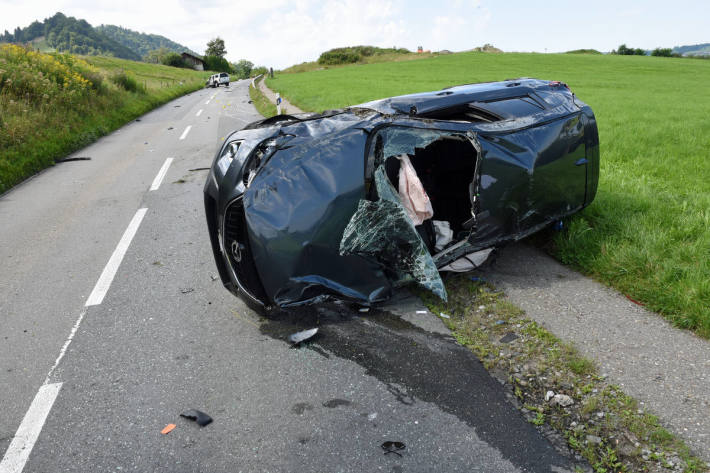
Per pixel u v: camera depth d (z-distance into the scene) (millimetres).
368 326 3523
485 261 4281
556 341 3186
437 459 2346
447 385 2871
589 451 2326
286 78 48812
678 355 2977
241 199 3461
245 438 2574
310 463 2379
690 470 2191
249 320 3744
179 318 3848
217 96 31500
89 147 13227
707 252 4039
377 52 85125
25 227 6484
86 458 2520
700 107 16953
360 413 2695
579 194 4527
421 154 4582
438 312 3643
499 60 57969
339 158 3299
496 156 3732
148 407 2871
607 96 21844
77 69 20141
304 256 3174
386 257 3414
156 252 5215
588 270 4125
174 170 9102
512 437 2453
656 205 5301
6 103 13188
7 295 4477
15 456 2568
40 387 3125
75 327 3828
